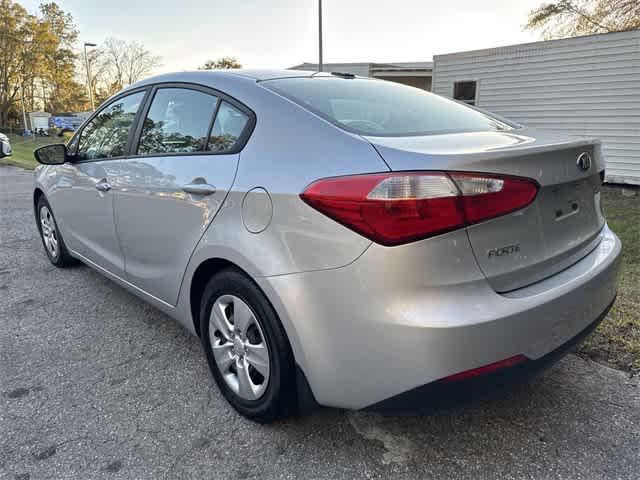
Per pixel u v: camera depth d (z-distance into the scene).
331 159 1.71
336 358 1.69
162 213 2.43
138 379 2.49
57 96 57.84
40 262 4.39
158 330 3.04
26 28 51.22
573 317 1.81
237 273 2.01
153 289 2.69
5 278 3.96
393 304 1.54
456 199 1.50
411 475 1.83
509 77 10.73
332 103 2.10
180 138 2.46
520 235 1.67
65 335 2.97
